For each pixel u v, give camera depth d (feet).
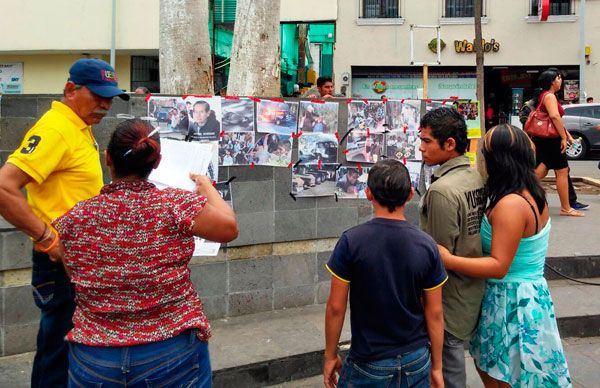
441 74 64.59
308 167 14.65
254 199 14.10
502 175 8.93
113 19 51.11
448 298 9.18
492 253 8.73
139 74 56.29
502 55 63.00
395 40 63.16
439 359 8.09
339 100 14.82
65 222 6.88
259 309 14.60
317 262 15.28
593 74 62.28
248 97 13.66
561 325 14.51
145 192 7.10
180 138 12.91
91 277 6.75
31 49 53.26
